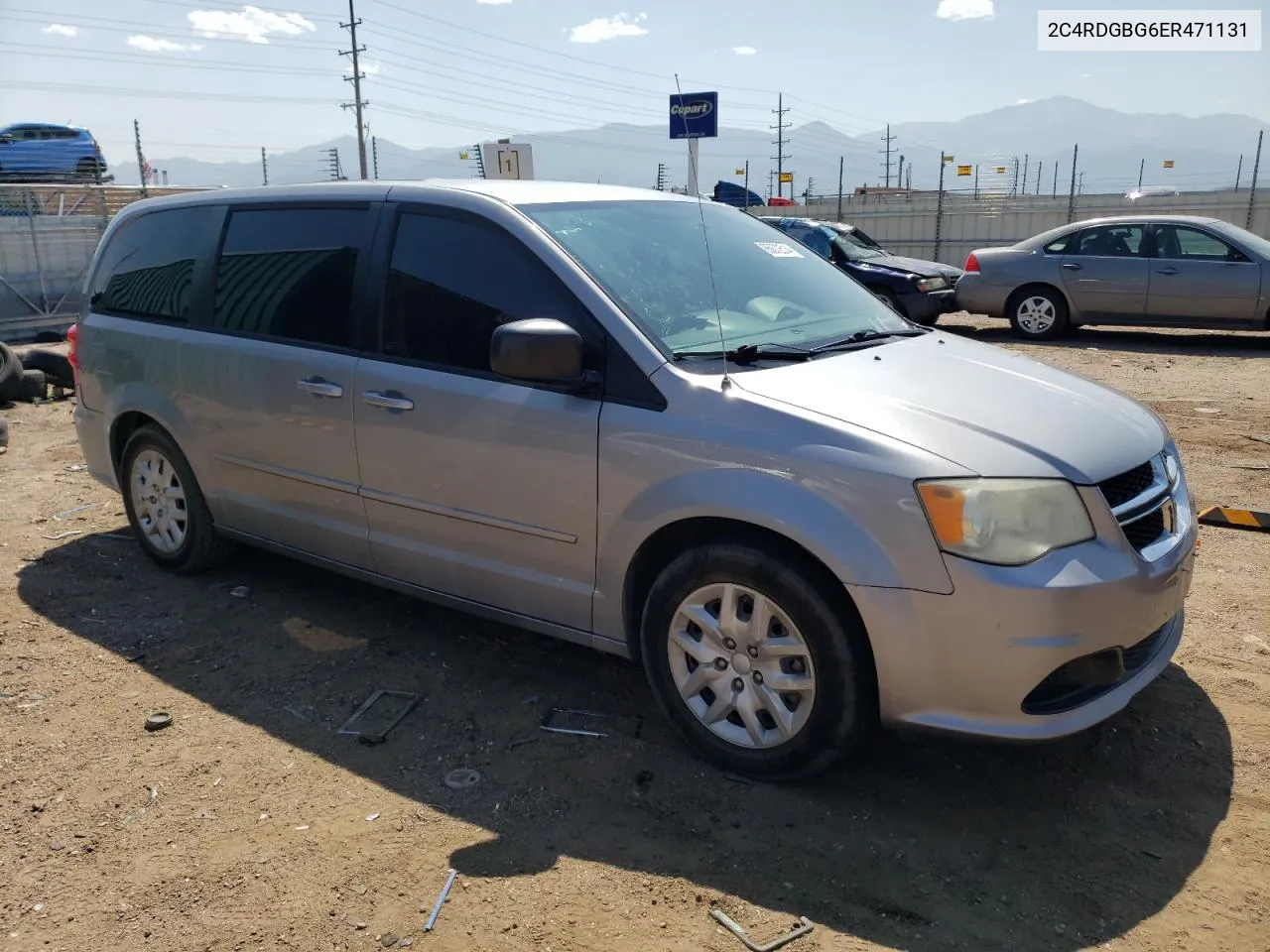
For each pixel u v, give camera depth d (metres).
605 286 3.38
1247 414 8.18
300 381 4.04
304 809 3.05
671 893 2.65
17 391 9.77
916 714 2.83
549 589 3.48
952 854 2.80
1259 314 11.77
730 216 4.40
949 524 2.70
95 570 5.07
